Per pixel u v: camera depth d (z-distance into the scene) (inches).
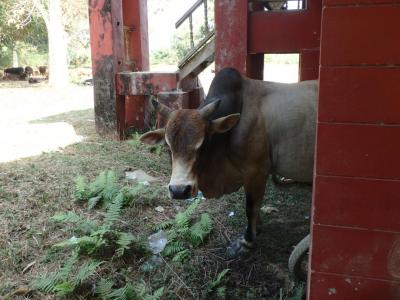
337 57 76.2
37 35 991.6
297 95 151.4
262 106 149.9
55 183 210.8
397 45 73.4
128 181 220.7
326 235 84.1
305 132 148.9
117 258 148.3
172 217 181.5
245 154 145.9
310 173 153.8
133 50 338.6
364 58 75.1
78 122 374.0
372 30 73.8
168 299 132.6
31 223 171.8
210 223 166.9
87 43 1012.5
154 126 330.3
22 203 187.2
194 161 132.0
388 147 77.4
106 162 249.4
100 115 304.7
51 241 159.8
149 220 178.5
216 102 134.2
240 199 199.2
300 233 170.4
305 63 240.1
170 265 147.1
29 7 792.3
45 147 281.6
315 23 235.3
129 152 271.6
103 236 154.0
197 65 293.7
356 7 73.6
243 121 144.9
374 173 79.1
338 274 85.4
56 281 134.0
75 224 170.2
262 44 243.6
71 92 637.3
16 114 428.5
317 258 85.7
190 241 160.1
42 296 130.9
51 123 372.2
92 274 140.3
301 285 132.5
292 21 237.9
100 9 288.2
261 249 158.4
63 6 805.2
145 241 158.7
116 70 299.3
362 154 78.9
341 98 77.6
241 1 236.4
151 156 264.5
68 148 280.1
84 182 203.9
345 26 74.7
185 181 128.8
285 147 150.6
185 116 133.0
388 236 80.9
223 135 144.9
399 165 77.5
